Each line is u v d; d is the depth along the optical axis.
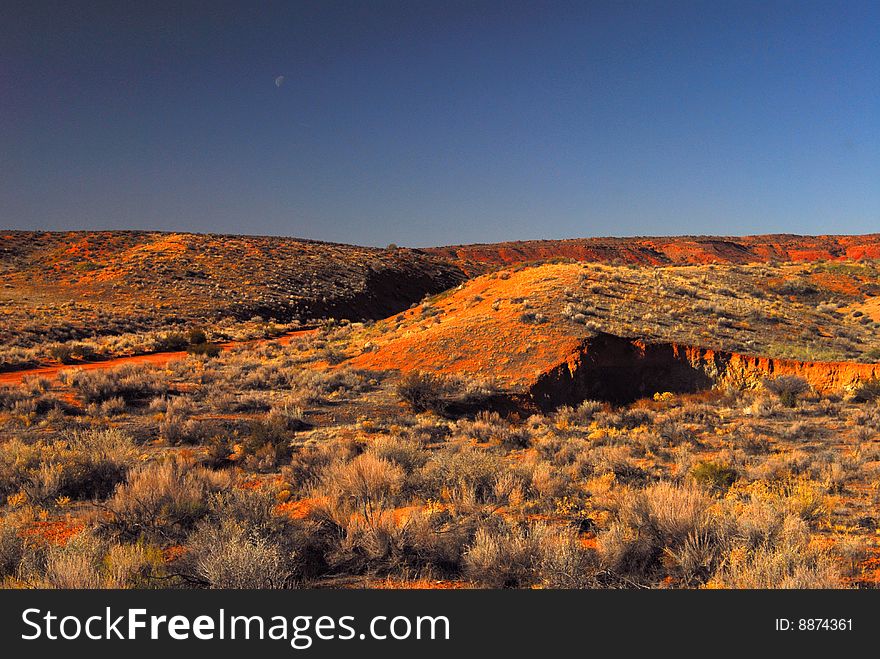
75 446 14.98
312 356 38.81
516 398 27.11
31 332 51.50
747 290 53.81
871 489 12.80
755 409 24.62
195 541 8.07
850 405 26.30
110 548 7.85
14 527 8.82
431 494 11.97
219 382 30.92
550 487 12.15
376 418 24.23
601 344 31.03
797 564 7.06
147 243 106.38
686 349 31.64
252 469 15.81
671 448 18.56
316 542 8.69
